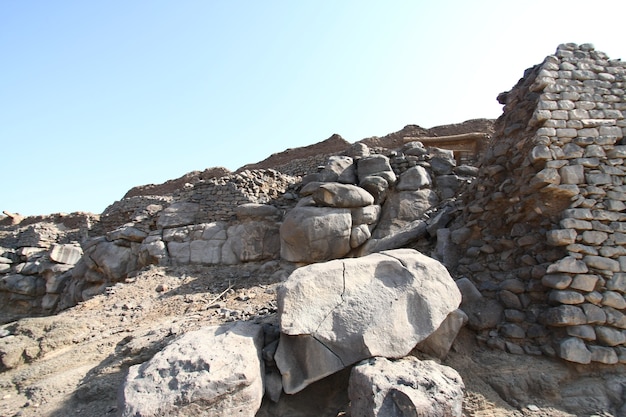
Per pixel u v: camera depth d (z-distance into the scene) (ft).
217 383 8.70
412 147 29.32
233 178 32.32
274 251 28.32
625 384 10.55
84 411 10.83
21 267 40.14
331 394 10.62
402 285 11.09
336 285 11.04
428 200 25.59
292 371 10.18
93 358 14.56
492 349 12.38
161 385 8.81
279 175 34.81
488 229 16.70
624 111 14.93
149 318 19.26
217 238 29.35
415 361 10.04
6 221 55.83
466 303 13.67
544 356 11.74
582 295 11.89
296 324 10.14
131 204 39.73
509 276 14.16
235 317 16.44
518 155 16.01
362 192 25.29
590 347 11.19
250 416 8.89
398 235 21.66
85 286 34.22
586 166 13.87
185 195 34.81
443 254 17.51
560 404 10.30
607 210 13.12
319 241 24.27
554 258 13.00
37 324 16.69
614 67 15.81
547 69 15.52
